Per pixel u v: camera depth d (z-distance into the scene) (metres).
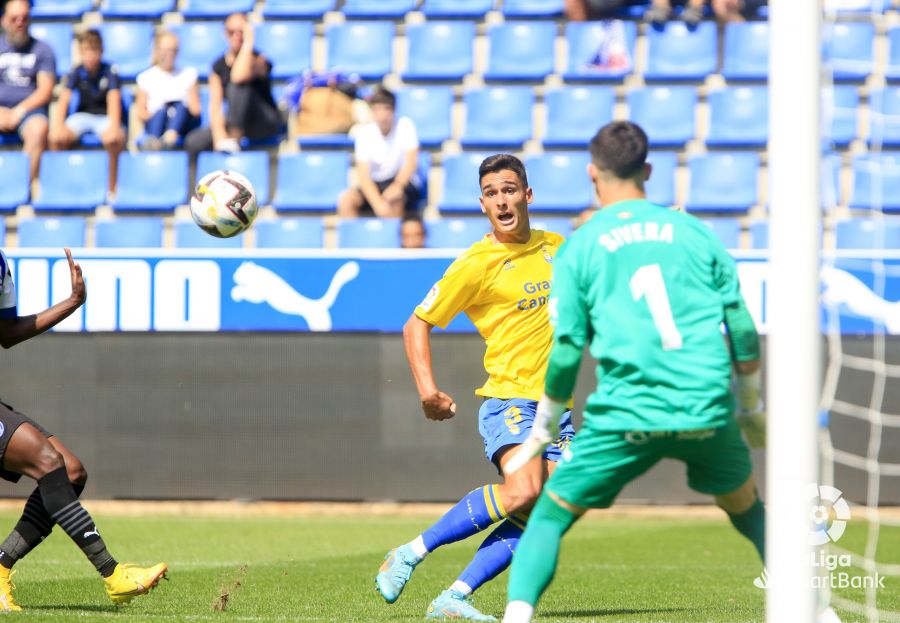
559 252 14.00
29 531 18.20
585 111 47.72
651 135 47.03
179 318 36.69
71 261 19.08
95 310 36.84
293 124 47.59
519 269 19.08
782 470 11.93
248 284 36.59
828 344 34.94
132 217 46.00
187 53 50.72
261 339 36.91
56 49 50.81
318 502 37.59
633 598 22.05
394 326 36.31
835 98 46.66
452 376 36.62
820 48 12.11
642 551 30.05
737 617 18.88
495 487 18.52
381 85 47.34
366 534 32.88
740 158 45.75
